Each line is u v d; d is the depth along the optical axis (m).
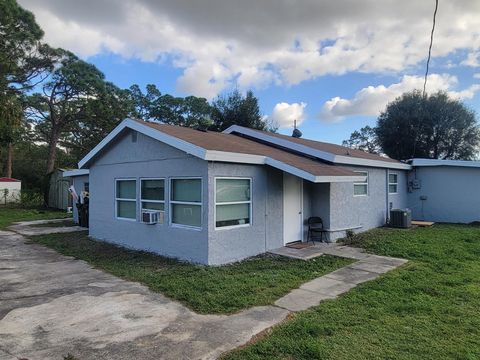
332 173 9.98
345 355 4.10
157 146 9.91
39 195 28.80
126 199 11.22
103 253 10.02
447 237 11.96
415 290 6.57
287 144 13.34
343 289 6.70
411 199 17.73
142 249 10.39
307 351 4.16
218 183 8.67
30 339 4.62
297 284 7.00
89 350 4.30
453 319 5.18
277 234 10.37
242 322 5.12
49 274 7.89
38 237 12.75
